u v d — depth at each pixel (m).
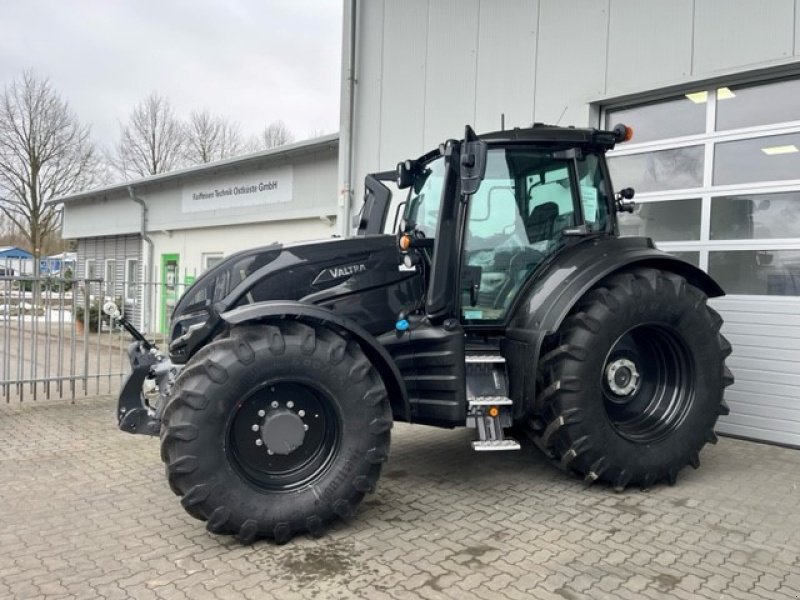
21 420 6.20
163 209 15.80
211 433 3.13
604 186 4.54
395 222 5.11
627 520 3.66
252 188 12.98
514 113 7.26
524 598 2.77
